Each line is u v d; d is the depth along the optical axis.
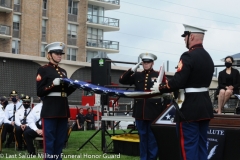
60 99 8.68
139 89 9.69
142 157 9.68
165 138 8.69
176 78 6.84
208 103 7.00
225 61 11.01
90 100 29.12
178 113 7.02
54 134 8.72
